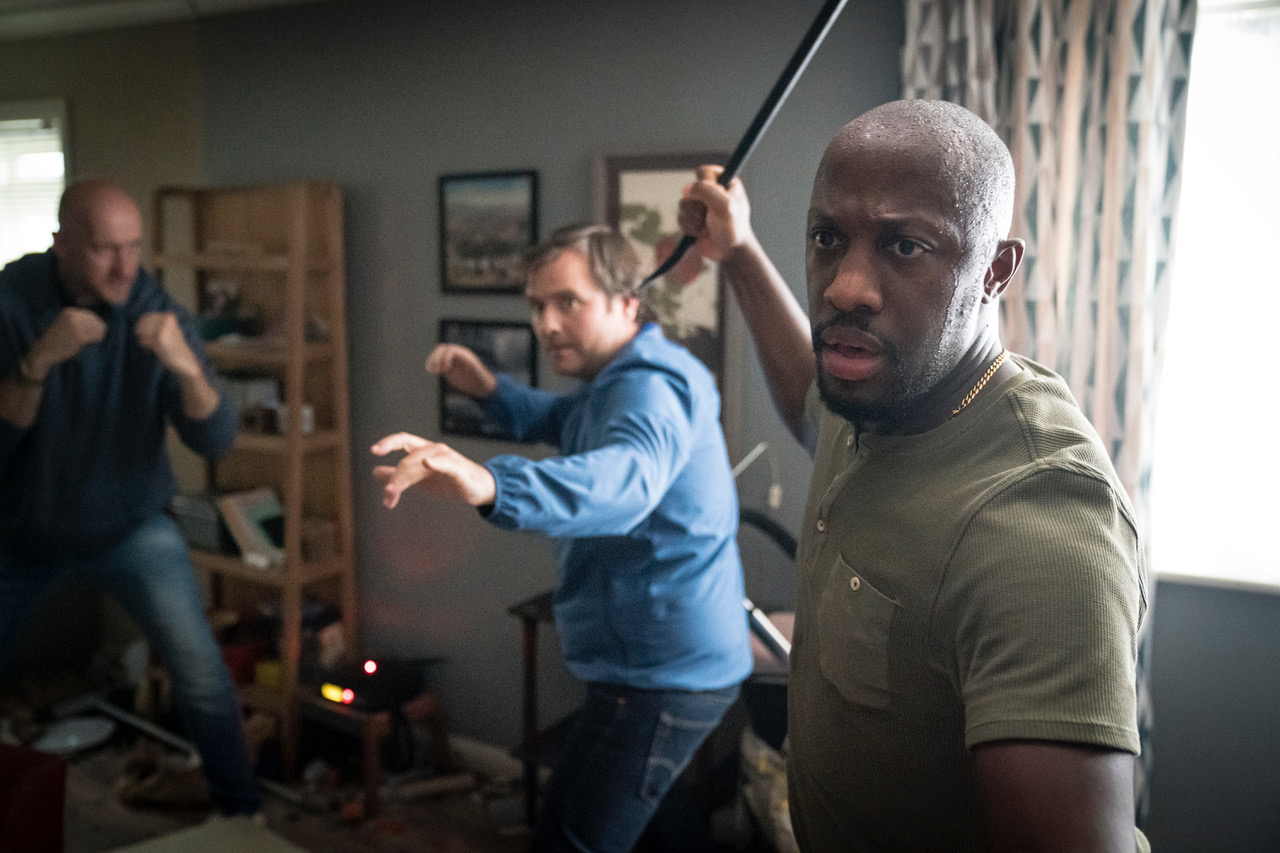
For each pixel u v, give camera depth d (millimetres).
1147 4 2014
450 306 3059
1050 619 586
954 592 657
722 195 1052
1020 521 627
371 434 3254
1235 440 2328
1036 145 2160
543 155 2857
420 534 3209
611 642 1783
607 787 1757
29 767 1563
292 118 3256
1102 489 622
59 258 2184
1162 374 2223
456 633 3186
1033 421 673
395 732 3094
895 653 708
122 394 2305
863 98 2412
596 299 1787
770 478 2656
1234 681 2330
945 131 628
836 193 645
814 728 815
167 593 2453
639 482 1425
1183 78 2070
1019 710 573
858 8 2393
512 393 2092
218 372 3295
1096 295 2172
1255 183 2254
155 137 3543
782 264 2543
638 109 2703
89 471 2291
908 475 727
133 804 2885
